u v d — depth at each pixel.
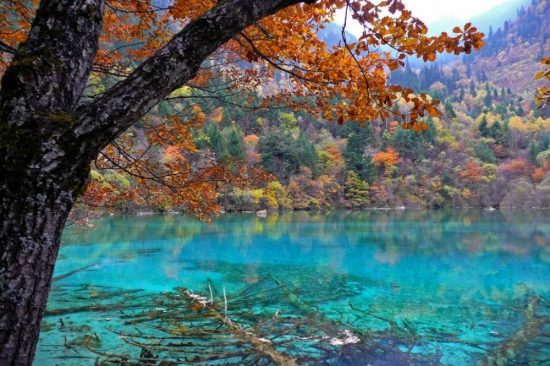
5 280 1.29
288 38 3.21
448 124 80.44
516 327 7.05
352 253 16.36
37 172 1.32
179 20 3.86
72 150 1.36
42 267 1.36
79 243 17.02
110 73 3.59
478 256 15.63
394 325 7.10
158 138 4.69
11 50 1.92
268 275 11.87
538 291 10.08
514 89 152.38
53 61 1.44
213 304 7.88
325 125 73.56
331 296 9.39
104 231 21.66
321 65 3.03
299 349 5.68
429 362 5.47
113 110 1.41
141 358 5.17
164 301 8.26
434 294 9.69
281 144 50.75
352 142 58.28
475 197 57.31
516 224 30.33
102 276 11.03
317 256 15.55
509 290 10.19
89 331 6.34
